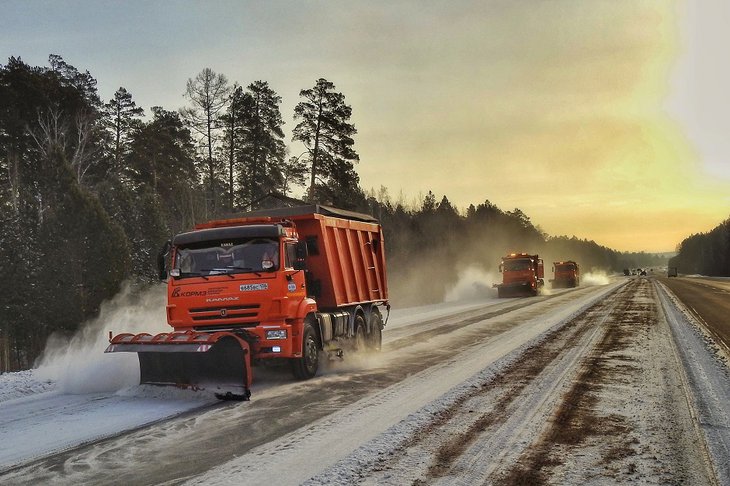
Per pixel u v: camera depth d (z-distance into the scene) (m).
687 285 54.53
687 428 6.43
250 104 42.19
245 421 7.27
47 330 24.70
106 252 23.83
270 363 10.34
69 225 23.56
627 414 7.09
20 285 25.14
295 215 12.06
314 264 12.08
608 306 26.89
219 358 8.82
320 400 8.48
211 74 43.25
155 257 30.58
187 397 8.82
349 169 40.31
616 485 4.75
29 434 6.86
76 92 39.12
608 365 10.70
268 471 5.25
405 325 21.27
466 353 13.13
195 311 10.00
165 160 48.41
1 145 36.69
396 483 4.84
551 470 5.12
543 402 7.79
